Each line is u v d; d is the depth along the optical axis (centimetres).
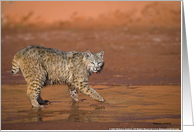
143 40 5791
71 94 1642
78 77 1571
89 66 1569
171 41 5509
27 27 9281
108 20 8625
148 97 1677
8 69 3216
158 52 4353
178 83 2162
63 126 1103
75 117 1265
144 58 3850
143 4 8781
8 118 1259
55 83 1588
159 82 2227
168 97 1669
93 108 1437
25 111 1391
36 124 1137
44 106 1496
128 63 3494
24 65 1488
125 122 1154
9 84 2266
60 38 6694
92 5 9512
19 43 6053
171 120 1193
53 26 9075
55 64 1537
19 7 10462
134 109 1396
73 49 4953
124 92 1845
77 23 8919
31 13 10069
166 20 8050
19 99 1677
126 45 5244
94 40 6103
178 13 8244
